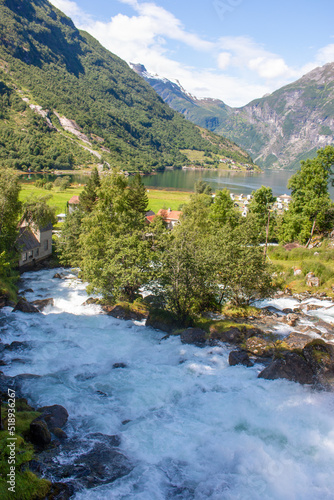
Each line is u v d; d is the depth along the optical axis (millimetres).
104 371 22938
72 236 60094
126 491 12484
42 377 21453
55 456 14203
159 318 33000
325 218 76750
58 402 18578
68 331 30250
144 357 25672
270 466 13711
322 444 14922
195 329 29422
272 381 20656
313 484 12820
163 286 34656
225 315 37188
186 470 13719
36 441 14828
